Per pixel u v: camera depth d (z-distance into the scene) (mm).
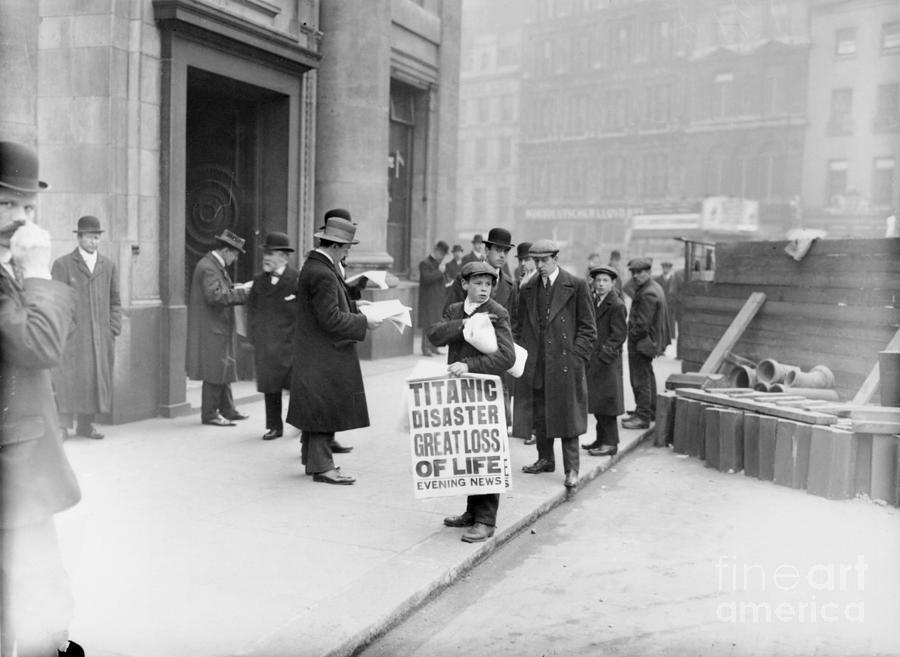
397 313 6551
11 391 2963
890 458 6812
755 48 35938
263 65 10836
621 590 4871
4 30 7582
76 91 8602
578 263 35344
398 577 4676
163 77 9031
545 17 37250
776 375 9688
